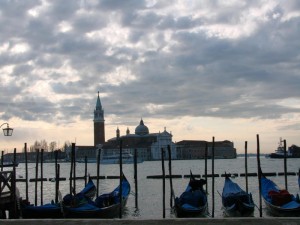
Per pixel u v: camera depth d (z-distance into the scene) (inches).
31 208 962.1
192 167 5536.4
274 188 1295.5
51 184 2728.8
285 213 1064.2
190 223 464.8
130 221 471.2
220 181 2630.4
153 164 7209.6
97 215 997.8
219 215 1212.5
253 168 4741.6
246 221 462.3
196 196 1144.8
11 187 960.9
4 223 475.2
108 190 2193.7
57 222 476.4
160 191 2026.3
